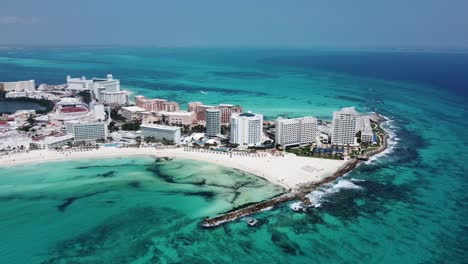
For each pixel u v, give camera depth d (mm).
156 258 170750
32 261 168000
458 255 175000
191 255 173250
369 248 179750
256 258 171750
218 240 185000
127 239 185000
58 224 197875
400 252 177000
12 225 196375
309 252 176375
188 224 198500
